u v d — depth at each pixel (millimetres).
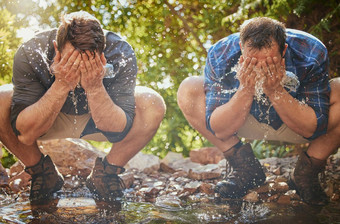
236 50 2658
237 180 2881
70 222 2270
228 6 4535
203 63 4758
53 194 2904
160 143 4879
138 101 2768
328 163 3613
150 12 4734
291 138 2891
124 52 2617
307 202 2742
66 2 4387
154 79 4766
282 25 2328
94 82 2322
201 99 2904
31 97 2490
